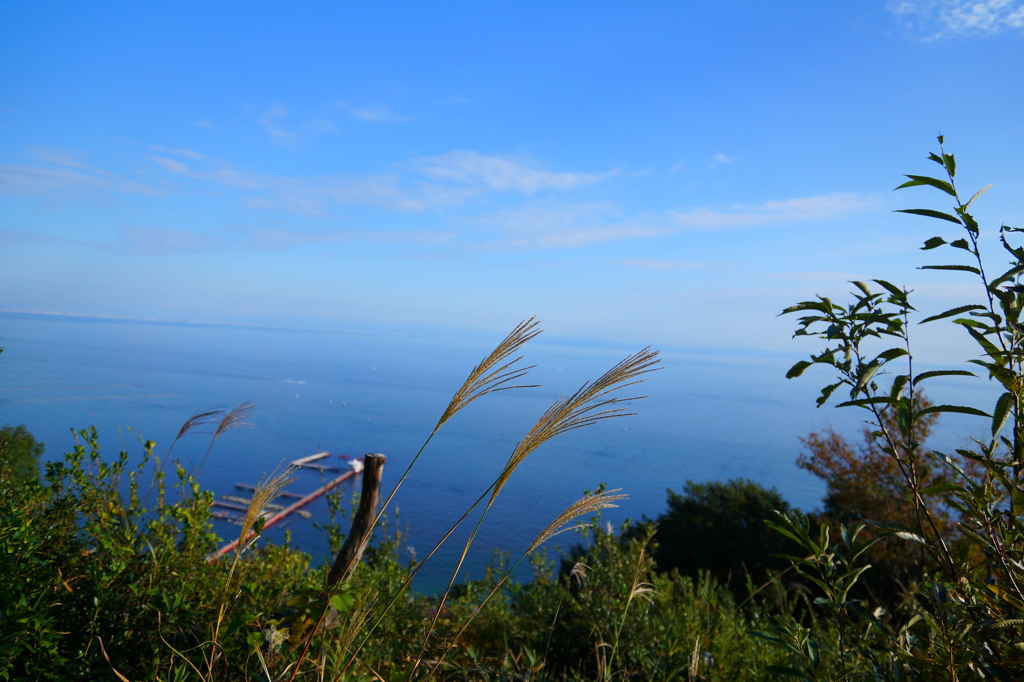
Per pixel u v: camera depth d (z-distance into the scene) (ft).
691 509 76.18
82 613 9.20
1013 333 6.17
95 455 12.64
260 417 514.68
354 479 253.24
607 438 544.62
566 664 14.53
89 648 8.53
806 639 7.22
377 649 11.52
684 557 75.51
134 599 10.09
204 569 11.91
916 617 6.95
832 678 7.29
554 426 6.25
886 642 7.49
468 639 15.29
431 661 8.75
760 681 11.90
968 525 6.36
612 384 6.26
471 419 633.61
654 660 13.75
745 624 17.07
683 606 17.63
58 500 11.69
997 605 6.08
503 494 264.72
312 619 7.97
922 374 6.24
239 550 7.97
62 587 9.77
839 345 7.02
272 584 12.45
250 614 8.54
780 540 68.69
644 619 15.52
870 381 7.01
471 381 6.31
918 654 7.02
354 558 9.82
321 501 154.40
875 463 44.42
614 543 17.11
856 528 7.12
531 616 17.70
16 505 10.98
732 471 377.91
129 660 8.91
